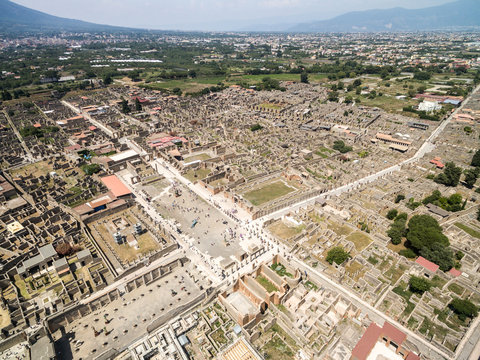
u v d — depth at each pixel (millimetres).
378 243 119000
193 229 130875
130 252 116750
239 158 196000
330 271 107188
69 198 151125
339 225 131500
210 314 91375
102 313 92250
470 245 118875
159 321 87812
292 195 156000
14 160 194750
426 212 137875
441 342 82188
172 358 76500
